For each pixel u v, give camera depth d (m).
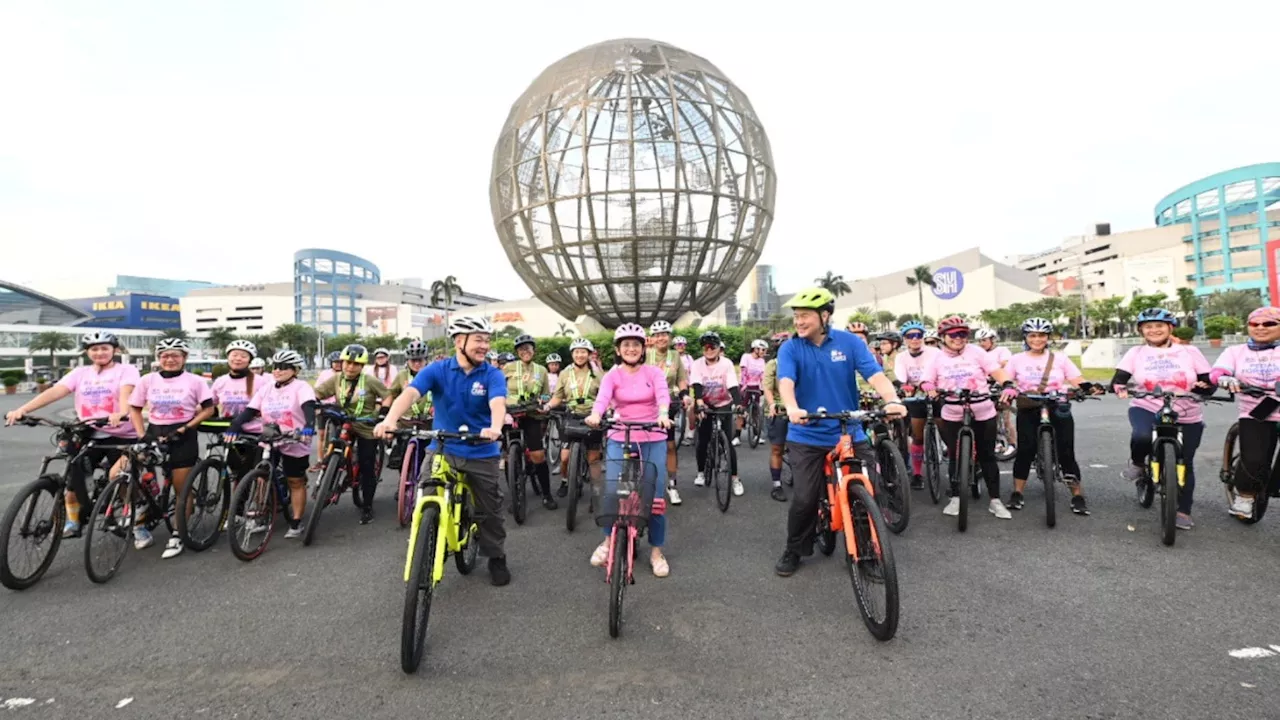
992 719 2.33
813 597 3.55
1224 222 87.81
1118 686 2.52
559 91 14.40
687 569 4.08
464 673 2.79
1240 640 2.88
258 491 4.64
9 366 61.53
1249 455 4.45
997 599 3.43
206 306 132.50
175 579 4.10
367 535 5.11
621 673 2.75
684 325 17.56
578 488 5.31
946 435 5.21
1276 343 4.45
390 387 6.28
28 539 4.01
